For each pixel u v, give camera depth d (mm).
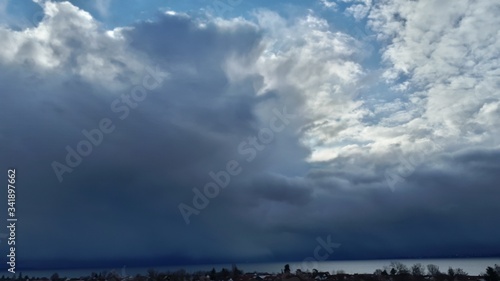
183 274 105875
